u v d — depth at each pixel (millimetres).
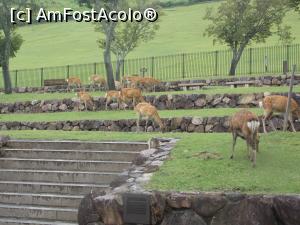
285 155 12898
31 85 48125
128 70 50812
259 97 22688
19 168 16281
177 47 61375
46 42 74875
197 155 13203
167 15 83125
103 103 27141
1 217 14195
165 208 10523
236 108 22453
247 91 24016
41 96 32969
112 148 16391
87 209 10969
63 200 14156
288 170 11680
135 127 21406
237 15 38969
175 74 46312
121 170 15102
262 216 9953
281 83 28406
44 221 13688
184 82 32031
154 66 51688
